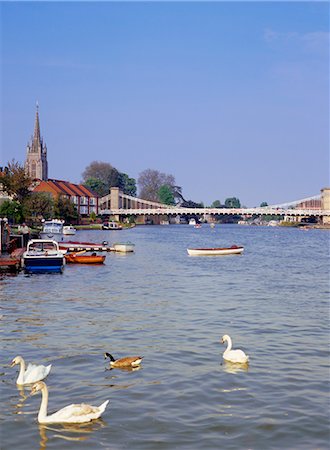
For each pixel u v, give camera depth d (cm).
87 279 4959
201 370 2077
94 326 2828
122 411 1677
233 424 1584
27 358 2222
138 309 3347
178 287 4434
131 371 2061
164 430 1547
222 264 6750
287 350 2377
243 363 2167
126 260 7219
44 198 15062
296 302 3672
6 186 14100
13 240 6850
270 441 1481
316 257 8106
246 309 3372
